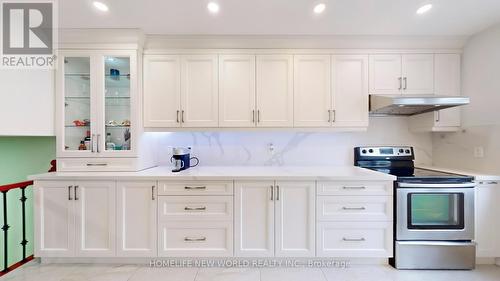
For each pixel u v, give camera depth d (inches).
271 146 121.8
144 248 94.6
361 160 119.3
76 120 105.0
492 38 95.0
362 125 106.8
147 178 94.0
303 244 94.4
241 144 122.0
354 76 107.0
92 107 101.2
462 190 91.1
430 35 103.1
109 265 95.0
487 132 96.6
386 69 107.0
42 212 94.2
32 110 96.0
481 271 90.8
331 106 107.0
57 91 101.0
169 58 106.1
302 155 122.3
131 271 91.3
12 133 91.9
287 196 94.5
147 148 111.3
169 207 94.8
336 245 94.3
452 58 107.3
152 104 106.3
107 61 104.6
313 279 86.4
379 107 101.1
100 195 94.6
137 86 102.2
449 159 113.9
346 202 94.1
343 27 96.5
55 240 94.2
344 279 86.3
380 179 93.1
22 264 94.3
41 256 93.9
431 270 91.9
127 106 105.4
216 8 82.9
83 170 101.3
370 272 90.7
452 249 91.9
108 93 104.8
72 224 94.1
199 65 106.5
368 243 94.0
